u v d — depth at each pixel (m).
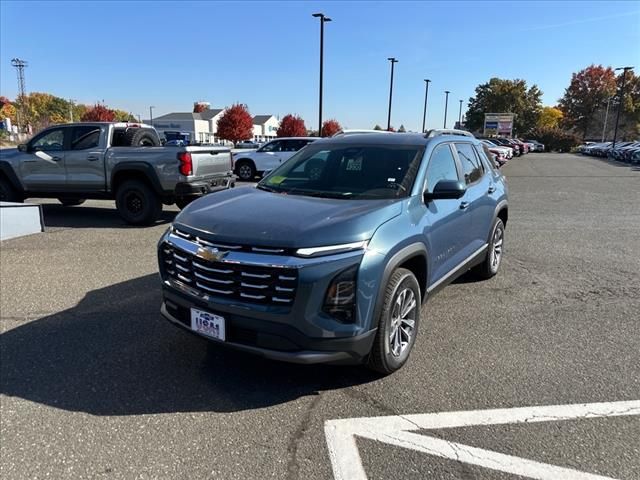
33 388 3.24
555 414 2.97
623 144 45.28
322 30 24.70
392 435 2.76
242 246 2.91
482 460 2.55
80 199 10.53
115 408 3.02
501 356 3.77
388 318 3.20
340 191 3.83
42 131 9.55
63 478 2.41
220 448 2.64
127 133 9.41
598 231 9.02
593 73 88.00
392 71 35.31
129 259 6.50
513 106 85.38
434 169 4.08
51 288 5.28
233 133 66.62
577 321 4.50
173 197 8.73
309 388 3.27
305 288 2.77
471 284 5.62
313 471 2.46
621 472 2.46
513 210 11.79
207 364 3.59
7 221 7.68
